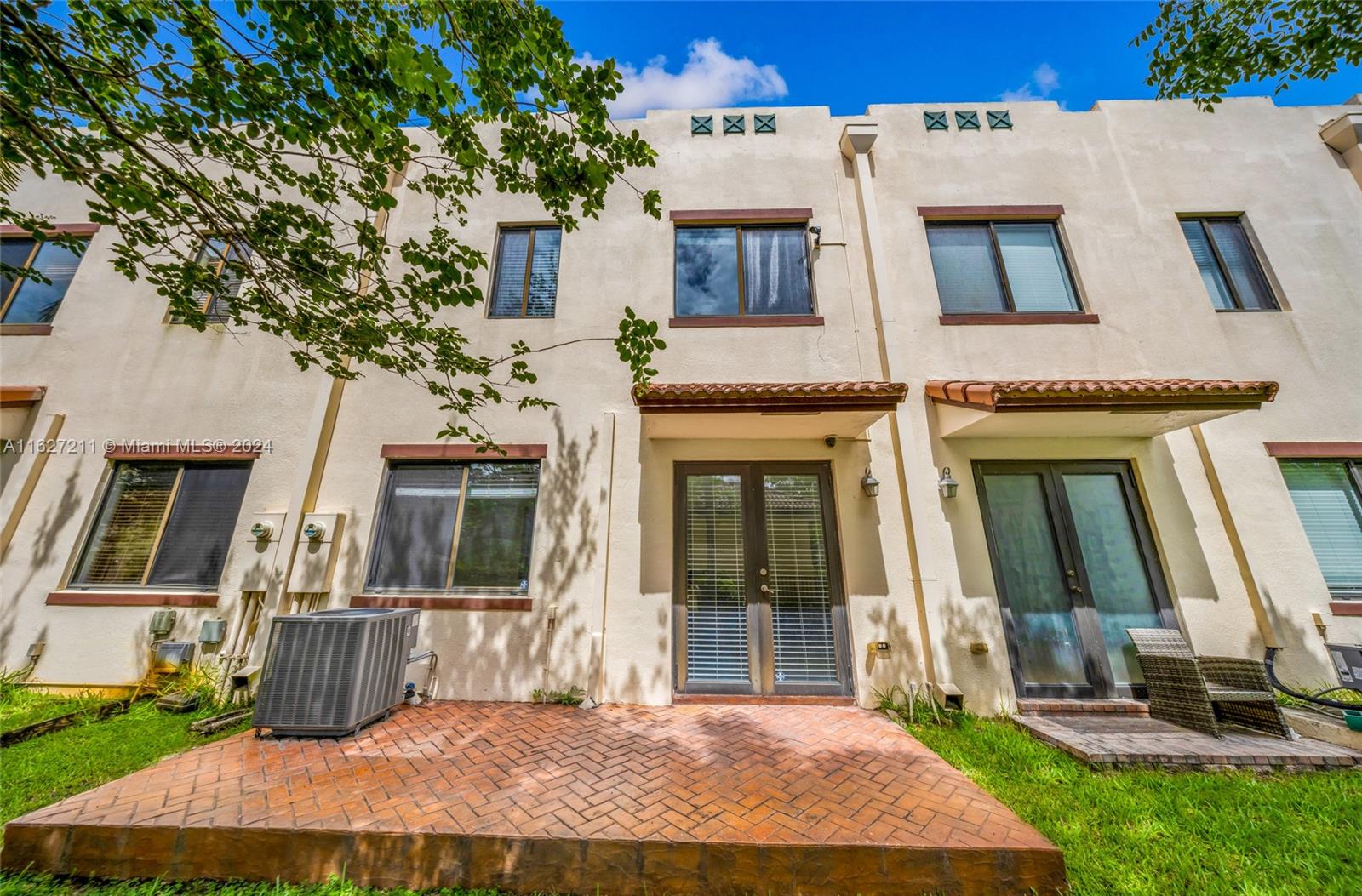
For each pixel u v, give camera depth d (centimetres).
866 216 760
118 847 298
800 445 671
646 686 587
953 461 654
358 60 301
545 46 318
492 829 307
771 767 405
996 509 646
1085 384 543
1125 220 761
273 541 637
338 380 700
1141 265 738
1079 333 709
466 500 672
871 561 625
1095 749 439
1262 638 582
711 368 710
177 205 350
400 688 534
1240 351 692
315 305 404
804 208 784
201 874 295
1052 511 639
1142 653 552
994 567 621
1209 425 655
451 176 381
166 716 534
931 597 595
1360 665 536
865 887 288
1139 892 282
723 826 313
